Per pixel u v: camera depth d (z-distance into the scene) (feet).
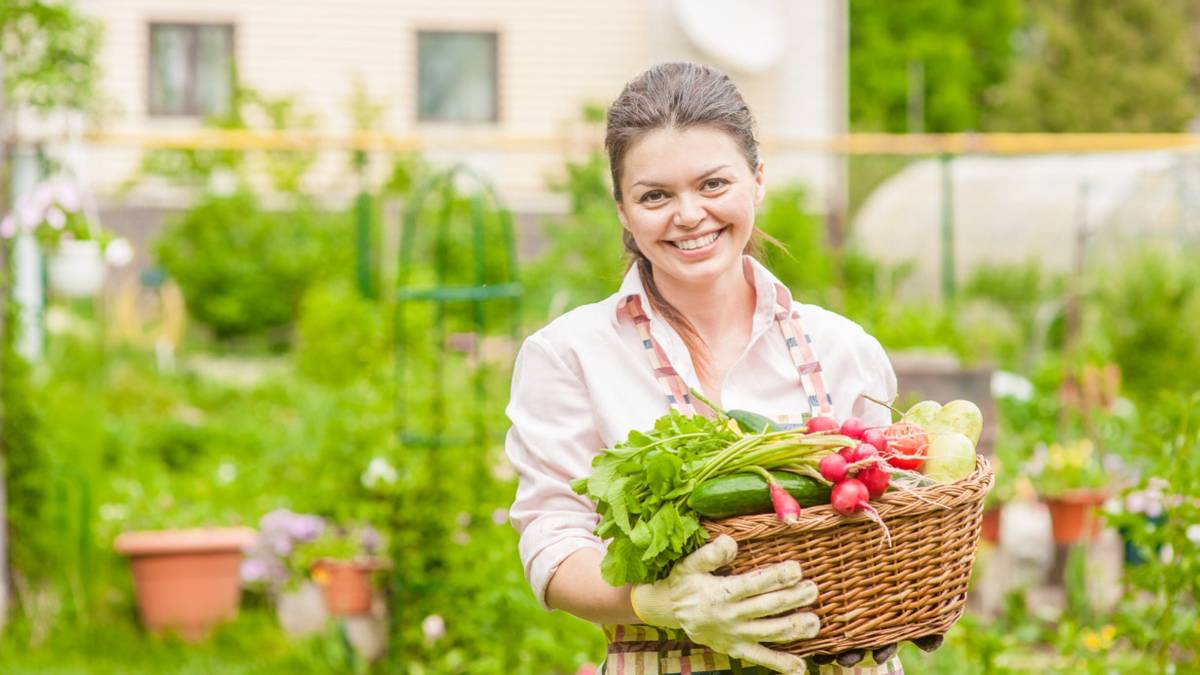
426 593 18.58
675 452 7.80
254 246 45.85
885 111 105.29
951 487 7.82
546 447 8.79
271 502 26.03
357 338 35.50
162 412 36.35
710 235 8.48
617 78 52.85
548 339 8.98
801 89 52.70
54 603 22.11
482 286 20.24
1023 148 34.27
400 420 19.20
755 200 8.78
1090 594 21.81
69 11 22.79
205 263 45.39
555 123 52.85
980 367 24.77
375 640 19.29
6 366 21.77
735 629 7.52
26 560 21.94
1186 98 104.88
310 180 49.93
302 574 20.72
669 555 7.62
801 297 39.78
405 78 52.85
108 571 23.00
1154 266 38.29
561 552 8.47
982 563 21.95
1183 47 106.22
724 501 7.55
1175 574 13.65
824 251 44.21
